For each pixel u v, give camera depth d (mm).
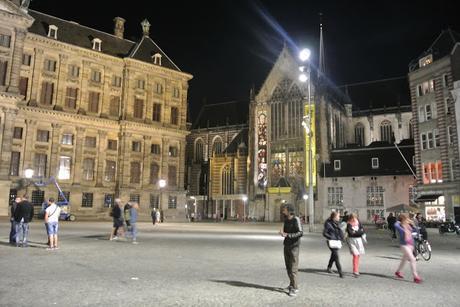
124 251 18328
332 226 13000
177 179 69562
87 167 60969
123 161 63094
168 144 68875
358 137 89938
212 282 11273
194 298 9305
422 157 53125
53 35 59969
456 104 46969
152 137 66938
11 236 20406
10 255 16234
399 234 12648
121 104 65000
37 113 56656
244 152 89375
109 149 63375
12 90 50625
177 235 30062
